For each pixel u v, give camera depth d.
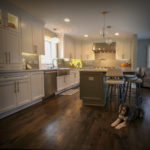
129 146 1.48
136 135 1.71
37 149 1.44
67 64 6.18
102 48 6.17
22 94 2.71
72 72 5.25
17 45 2.83
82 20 3.67
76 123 2.08
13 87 2.48
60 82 4.30
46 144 1.53
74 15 3.31
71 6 2.81
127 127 1.93
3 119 2.26
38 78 3.25
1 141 1.60
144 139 1.62
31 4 2.70
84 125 2.01
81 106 2.97
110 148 1.45
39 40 3.64
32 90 3.02
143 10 3.02
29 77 2.92
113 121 2.15
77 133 1.78
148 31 4.89
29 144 1.53
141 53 6.73
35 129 1.90
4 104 2.30
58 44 5.23
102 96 2.88
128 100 3.42
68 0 2.54
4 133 1.79
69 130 1.86
